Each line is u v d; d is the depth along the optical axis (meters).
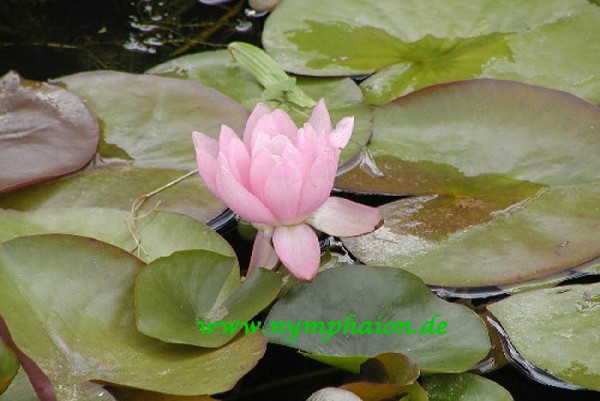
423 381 1.75
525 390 1.77
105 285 1.76
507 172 1.86
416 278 1.77
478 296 1.81
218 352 1.74
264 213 1.76
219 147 1.78
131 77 1.92
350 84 1.93
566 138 1.87
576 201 1.84
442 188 1.86
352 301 1.77
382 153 1.88
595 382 1.75
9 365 1.72
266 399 1.77
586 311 1.78
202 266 1.77
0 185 1.84
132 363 1.74
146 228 1.81
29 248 1.76
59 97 1.89
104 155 1.88
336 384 1.78
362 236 1.83
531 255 1.81
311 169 1.75
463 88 1.89
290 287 1.79
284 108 1.92
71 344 1.74
